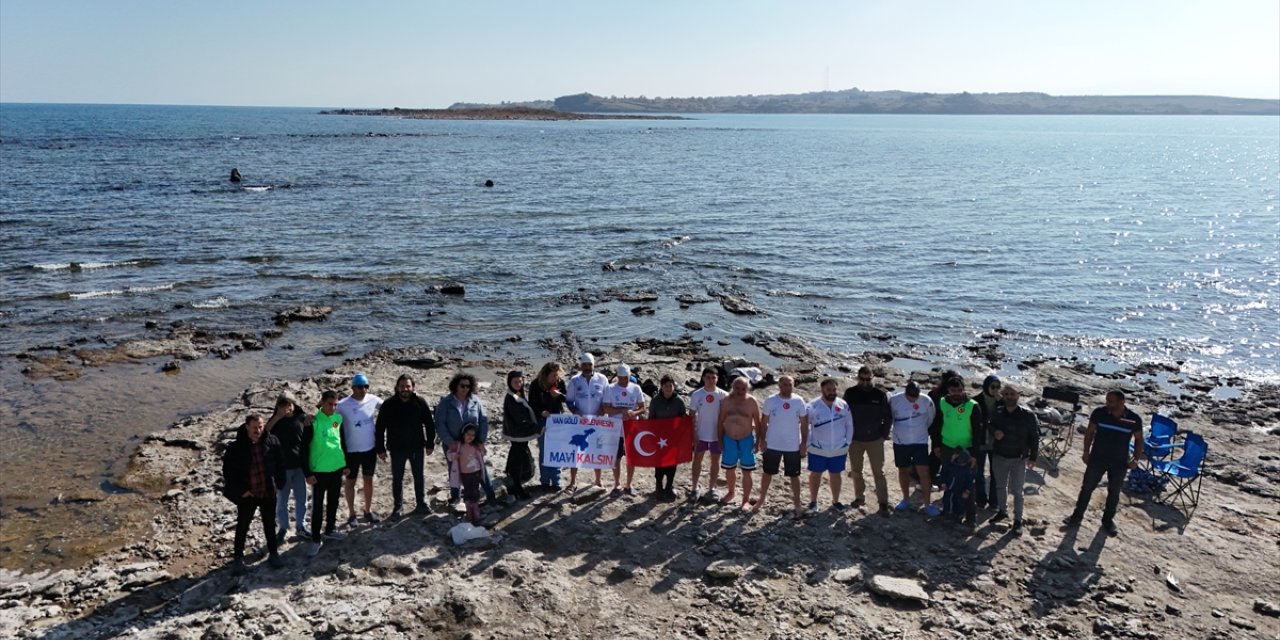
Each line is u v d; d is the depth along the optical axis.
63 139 109.56
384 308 27.17
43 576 10.62
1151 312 28.03
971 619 9.33
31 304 26.23
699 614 9.35
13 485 13.59
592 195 58.09
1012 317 27.39
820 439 11.87
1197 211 53.28
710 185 66.75
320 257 34.69
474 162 87.25
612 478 13.60
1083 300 29.58
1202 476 14.38
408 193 56.72
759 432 12.16
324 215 45.62
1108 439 11.44
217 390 19.08
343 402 11.48
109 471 14.26
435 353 22.16
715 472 12.73
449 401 11.68
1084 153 129.00
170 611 9.51
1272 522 12.45
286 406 10.79
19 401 17.94
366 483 11.57
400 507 11.94
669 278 32.31
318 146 111.38
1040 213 51.88
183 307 26.52
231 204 48.97
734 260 35.94
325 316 25.88
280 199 51.94
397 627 8.88
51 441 15.67
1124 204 56.94
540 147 119.38
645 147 125.00
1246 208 54.97
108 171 65.56
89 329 23.88
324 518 12.01
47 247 34.81
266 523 10.34
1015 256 37.41
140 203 48.09
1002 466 11.68
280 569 10.39
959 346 24.06
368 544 10.92
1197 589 10.28
